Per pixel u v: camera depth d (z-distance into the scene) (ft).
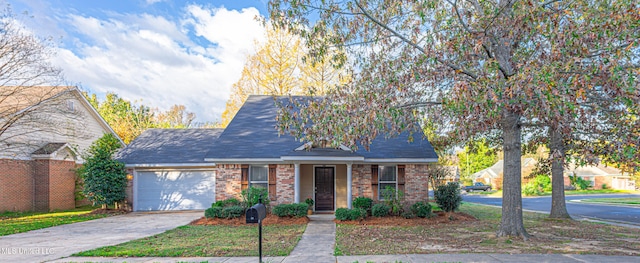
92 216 52.19
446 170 77.66
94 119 76.02
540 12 25.02
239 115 59.93
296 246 29.07
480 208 65.67
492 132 52.54
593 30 22.91
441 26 30.76
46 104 56.24
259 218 21.86
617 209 67.51
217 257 25.00
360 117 28.96
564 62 23.38
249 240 31.89
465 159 210.59
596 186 159.33
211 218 44.96
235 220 44.21
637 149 23.35
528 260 23.48
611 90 22.00
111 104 146.61
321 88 82.12
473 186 150.71
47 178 61.36
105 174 56.49
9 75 51.85
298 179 49.19
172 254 25.88
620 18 22.09
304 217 45.19
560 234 35.32
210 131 71.20
